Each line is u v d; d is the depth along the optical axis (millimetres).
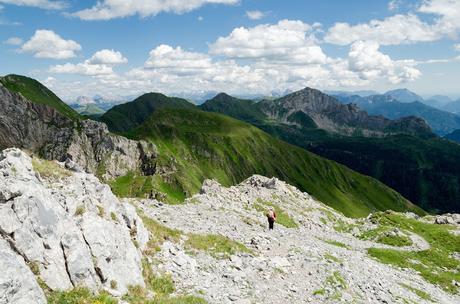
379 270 43375
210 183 74375
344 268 36250
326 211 82625
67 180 26891
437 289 46656
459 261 61750
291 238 45906
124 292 21234
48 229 19859
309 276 32156
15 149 24531
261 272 30516
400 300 33281
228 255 32094
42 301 16969
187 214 45688
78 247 20547
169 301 21359
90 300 18562
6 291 15852
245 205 67562
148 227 30969
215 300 23719
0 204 18922
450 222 95938
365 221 88000
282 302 26156
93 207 24453
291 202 80375
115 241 23391
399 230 75625
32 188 20328
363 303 28844
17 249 18188
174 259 27875
